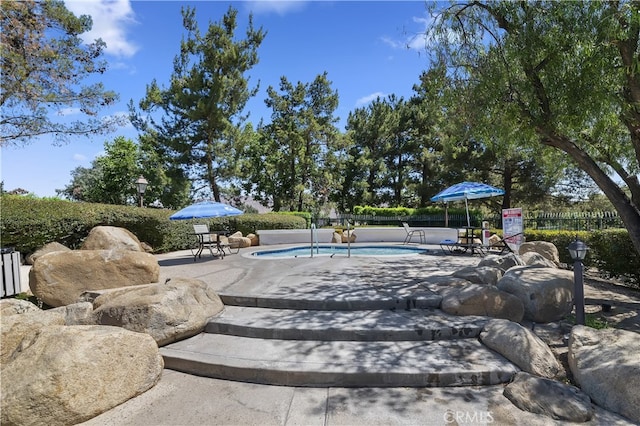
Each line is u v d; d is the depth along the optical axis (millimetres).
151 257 6164
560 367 3479
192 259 10836
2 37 10695
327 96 29016
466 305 4707
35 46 11367
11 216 9273
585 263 8625
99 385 3053
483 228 11430
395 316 4691
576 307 4410
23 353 3109
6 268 5785
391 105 34188
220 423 2855
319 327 4281
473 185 11625
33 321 4043
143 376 3404
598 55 4949
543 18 5520
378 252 12773
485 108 6297
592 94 5090
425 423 2789
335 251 13289
